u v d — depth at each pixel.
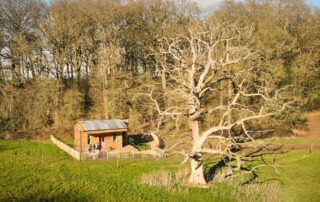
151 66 51.88
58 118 41.00
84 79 51.22
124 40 48.97
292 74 40.38
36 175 23.56
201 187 20.95
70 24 45.50
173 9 44.09
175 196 19.27
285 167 26.98
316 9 46.44
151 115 41.53
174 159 30.88
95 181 22.38
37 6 47.22
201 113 19.67
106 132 34.06
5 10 43.72
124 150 34.47
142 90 39.25
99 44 47.78
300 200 19.00
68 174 24.06
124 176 23.88
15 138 37.88
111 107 41.16
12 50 45.03
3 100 40.03
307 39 43.91
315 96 42.19
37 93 42.38
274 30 40.06
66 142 37.88
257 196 19.70
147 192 20.05
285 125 40.22
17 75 46.44
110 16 44.09
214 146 35.56
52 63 47.06
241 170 26.34
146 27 44.62
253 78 33.62
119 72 42.19
